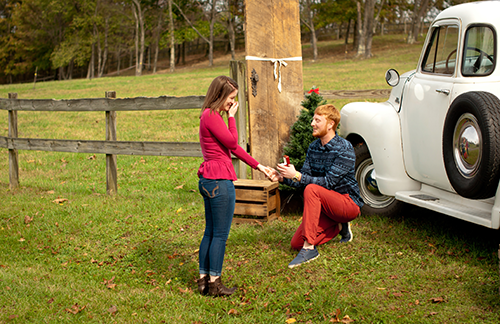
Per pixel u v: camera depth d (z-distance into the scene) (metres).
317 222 3.96
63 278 3.97
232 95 3.35
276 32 5.52
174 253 4.43
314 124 4.02
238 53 60.19
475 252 3.91
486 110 3.35
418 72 4.53
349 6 43.84
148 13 52.53
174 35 48.44
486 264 3.68
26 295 3.59
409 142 4.53
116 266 4.26
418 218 4.94
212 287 3.50
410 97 4.52
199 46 68.00
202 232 4.95
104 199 6.32
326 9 43.84
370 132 4.81
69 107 6.72
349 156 3.96
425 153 4.29
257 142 5.56
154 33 52.34
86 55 51.16
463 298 3.22
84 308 3.38
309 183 3.98
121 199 6.30
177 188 6.89
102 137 11.86
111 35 53.09
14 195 6.83
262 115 5.55
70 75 58.62
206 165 3.39
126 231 5.09
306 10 44.19
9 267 4.26
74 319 3.23
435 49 4.31
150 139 11.23
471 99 3.49
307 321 3.08
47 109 6.95
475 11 3.84
